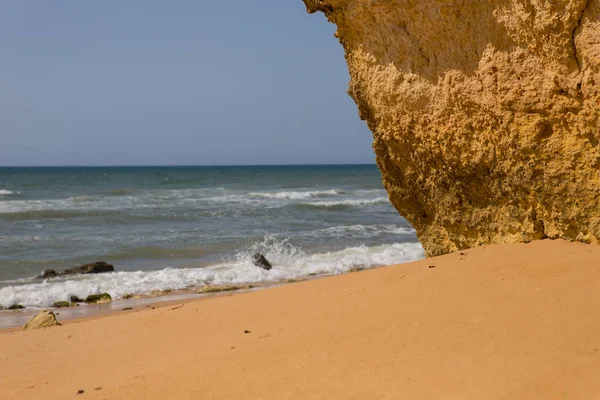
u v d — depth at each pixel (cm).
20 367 550
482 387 351
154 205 3425
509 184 699
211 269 1583
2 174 9881
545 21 588
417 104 770
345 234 2348
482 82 684
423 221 864
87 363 535
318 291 692
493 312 473
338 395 367
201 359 473
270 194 4394
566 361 366
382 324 491
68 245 2036
